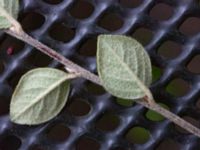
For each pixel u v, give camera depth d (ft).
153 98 0.39
